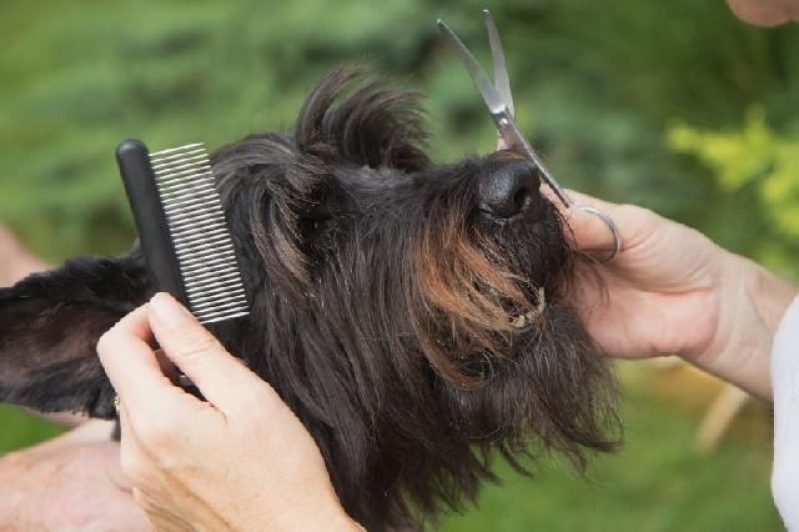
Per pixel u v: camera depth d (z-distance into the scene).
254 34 8.72
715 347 4.38
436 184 3.88
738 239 7.59
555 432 3.93
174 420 3.21
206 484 3.22
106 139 8.93
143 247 3.51
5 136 9.62
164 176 3.63
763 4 3.75
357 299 3.87
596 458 5.67
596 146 7.94
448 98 7.91
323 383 3.91
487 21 3.93
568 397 3.87
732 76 8.20
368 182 4.04
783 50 8.05
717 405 6.77
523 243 3.73
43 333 3.70
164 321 3.32
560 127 7.95
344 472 3.97
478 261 3.67
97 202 8.72
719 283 4.34
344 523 3.21
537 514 6.46
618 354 4.43
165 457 3.22
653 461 6.72
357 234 3.91
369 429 3.93
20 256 5.96
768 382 4.38
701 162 7.78
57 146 9.08
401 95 4.40
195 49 9.12
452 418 3.92
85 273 3.68
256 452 3.22
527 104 8.06
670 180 7.91
